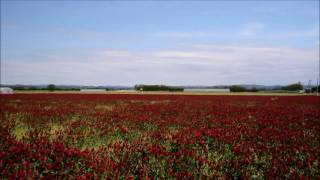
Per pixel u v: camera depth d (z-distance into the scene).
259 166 9.08
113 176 7.33
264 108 31.30
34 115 20.86
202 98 54.28
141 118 19.23
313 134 15.27
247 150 10.53
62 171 7.45
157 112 25.08
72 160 8.20
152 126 17.06
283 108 31.92
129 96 59.41
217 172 8.04
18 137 12.96
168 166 8.37
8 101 39.88
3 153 8.01
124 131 14.06
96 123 16.88
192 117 21.44
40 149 8.83
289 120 20.94
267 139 13.17
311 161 9.33
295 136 14.08
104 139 12.99
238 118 21.16
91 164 7.76
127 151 9.53
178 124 18.14
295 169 8.78
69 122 18.17
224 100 48.53
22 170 6.99
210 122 19.11
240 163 8.93
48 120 18.86
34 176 6.94
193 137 12.55
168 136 12.77
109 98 51.25
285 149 11.08
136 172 7.84
